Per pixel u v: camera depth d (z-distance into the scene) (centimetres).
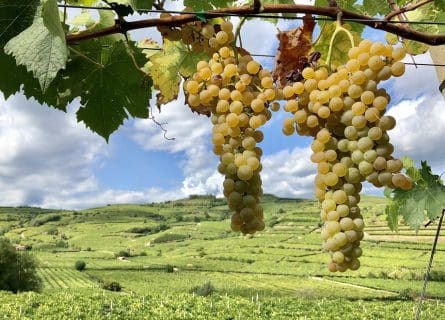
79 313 2856
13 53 109
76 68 166
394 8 157
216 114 146
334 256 138
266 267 8144
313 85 134
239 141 138
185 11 146
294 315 3131
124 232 13250
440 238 8362
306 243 9881
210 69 141
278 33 138
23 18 118
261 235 11031
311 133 144
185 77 166
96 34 141
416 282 6184
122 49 165
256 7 134
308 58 138
